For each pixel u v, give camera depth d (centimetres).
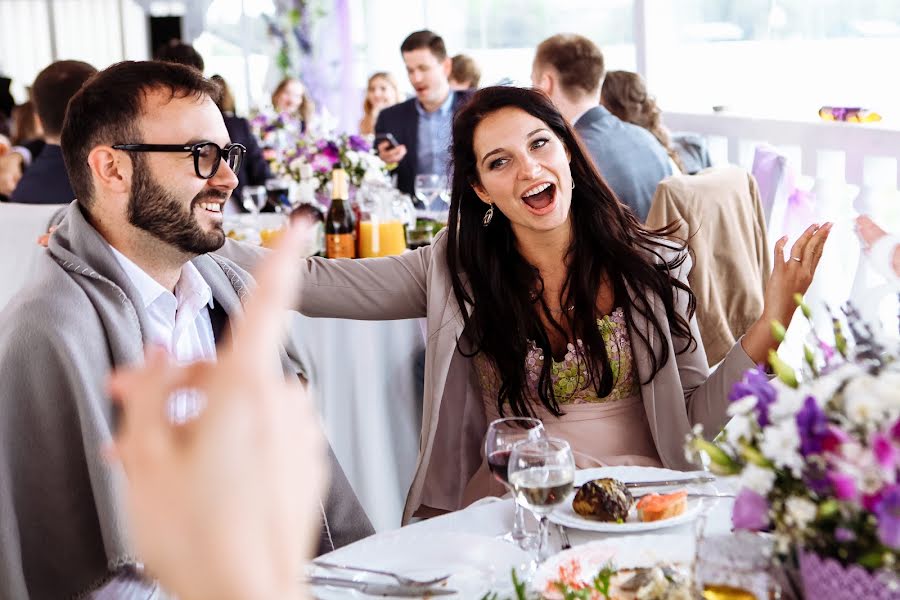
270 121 500
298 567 31
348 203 312
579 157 198
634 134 333
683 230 273
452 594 115
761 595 90
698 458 98
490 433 146
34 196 349
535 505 125
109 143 158
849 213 322
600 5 579
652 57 499
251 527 30
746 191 290
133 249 164
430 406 202
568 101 355
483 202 203
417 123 525
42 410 145
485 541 127
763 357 181
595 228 198
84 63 357
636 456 196
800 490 85
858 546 81
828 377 89
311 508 31
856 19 375
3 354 145
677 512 134
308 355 257
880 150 298
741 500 89
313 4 914
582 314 198
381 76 624
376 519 265
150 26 1011
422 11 821
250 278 187
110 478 143
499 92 197
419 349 271
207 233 164
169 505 30
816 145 333
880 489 78
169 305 168
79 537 149
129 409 31
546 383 199
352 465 265
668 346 195
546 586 112
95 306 153
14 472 144
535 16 648
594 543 125
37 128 535
